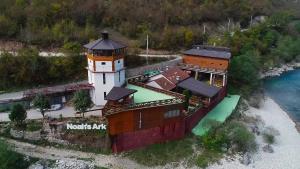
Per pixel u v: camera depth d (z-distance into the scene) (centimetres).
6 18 8225
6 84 6494
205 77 8269
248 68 8631
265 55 11619
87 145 5241
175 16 11219
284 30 14300
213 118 6600
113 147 5269
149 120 5400
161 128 5581
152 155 5356
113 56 5828
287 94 9225
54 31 8194
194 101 6619
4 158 4519
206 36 11038
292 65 12050
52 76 6781
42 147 5175
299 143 6475
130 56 8012
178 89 6931
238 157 5653
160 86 6525
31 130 5216
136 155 5291
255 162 5681
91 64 5950
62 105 5991
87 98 5578
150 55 8831
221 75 7856
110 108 5106
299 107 8350
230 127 6172
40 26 8412
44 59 6819
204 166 5338
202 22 12150
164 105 5425
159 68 8106
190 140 5853
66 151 5159
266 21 14238
